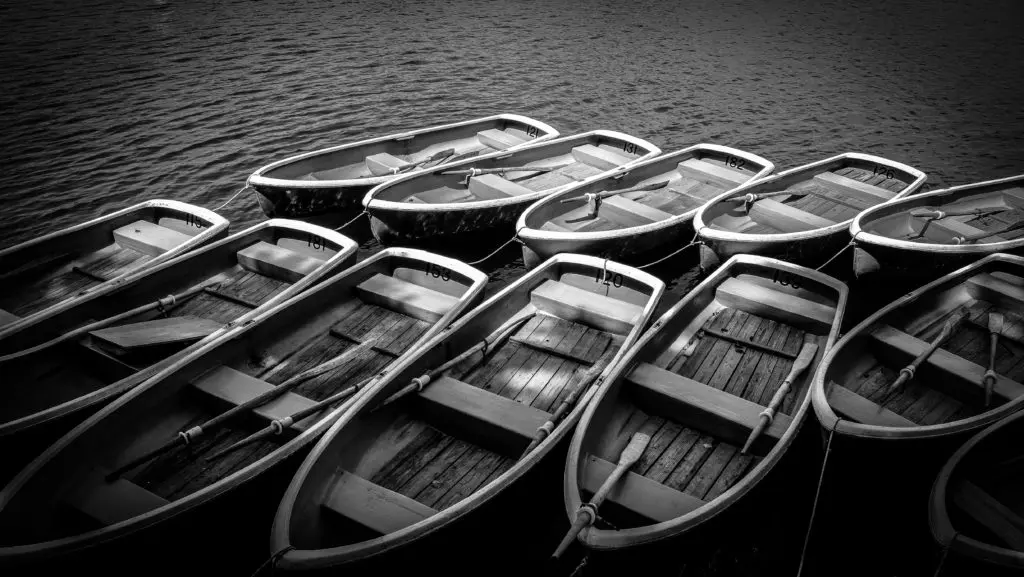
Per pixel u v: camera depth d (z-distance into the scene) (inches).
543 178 592.4
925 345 352.8
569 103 925.2
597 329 390.3
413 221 486.6
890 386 346.9
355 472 296.8
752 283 430.9
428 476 299.1
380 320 397.7
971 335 389.4
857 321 477.4
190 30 1107.9
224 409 323.3
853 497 322.7
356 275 409.4
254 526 289.1
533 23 1295.5
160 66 948.0
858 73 1079.6
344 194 522.3
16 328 354.0
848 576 299.0
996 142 837.2
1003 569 233.6
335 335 386.3
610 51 1152.2
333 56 1040.8
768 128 869.8
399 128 812.0
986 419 295.4
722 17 1411.2
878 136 851.4
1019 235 509.7
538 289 408.2
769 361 365.7
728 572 297.4
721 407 312.0
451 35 1188.5
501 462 307.1
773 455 278.4
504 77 1005.8
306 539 256.4
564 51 1138.7
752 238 458.9
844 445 289.4
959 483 279.0
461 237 513.0
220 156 714.8
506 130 679.7
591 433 299.7
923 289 392.8
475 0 1435.8
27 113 775.7
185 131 763.4
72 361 358.0
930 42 1258.6
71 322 376.8
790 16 1437.0
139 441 304.7
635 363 340.8
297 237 465.7
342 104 870.4
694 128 864.9
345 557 229.6
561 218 525.0
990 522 262.2
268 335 368.5
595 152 624.7
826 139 841.5
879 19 1424.7
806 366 350.3
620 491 272.4
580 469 277.9
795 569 301.4
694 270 552.7
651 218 498.3
